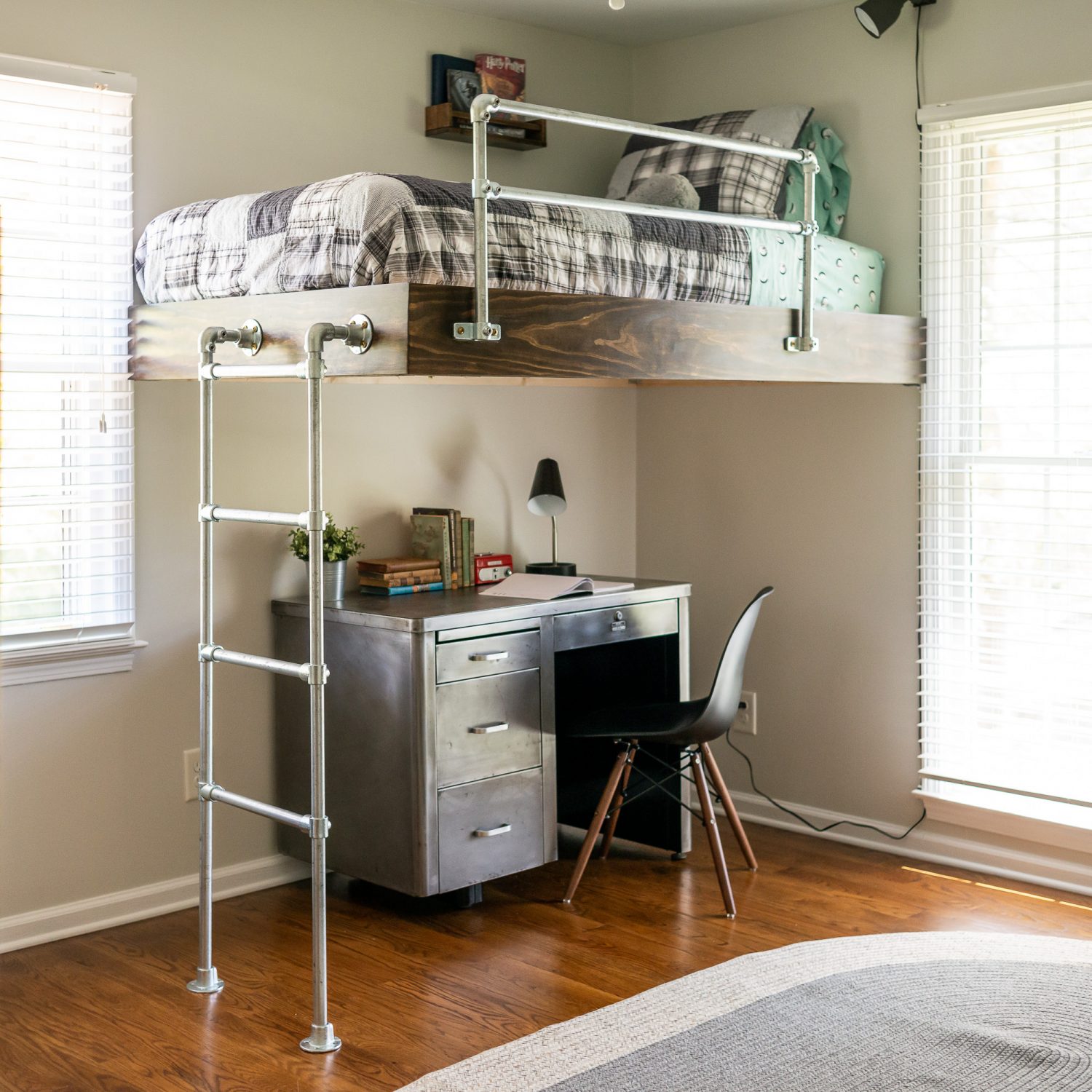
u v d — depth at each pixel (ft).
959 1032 8.48
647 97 14.26
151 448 10.71
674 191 11.39
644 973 9.54
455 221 8.31
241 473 11.27
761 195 11.95
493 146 12.98
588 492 14.19
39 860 10.22
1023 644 11.75
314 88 11.58
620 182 13.05
